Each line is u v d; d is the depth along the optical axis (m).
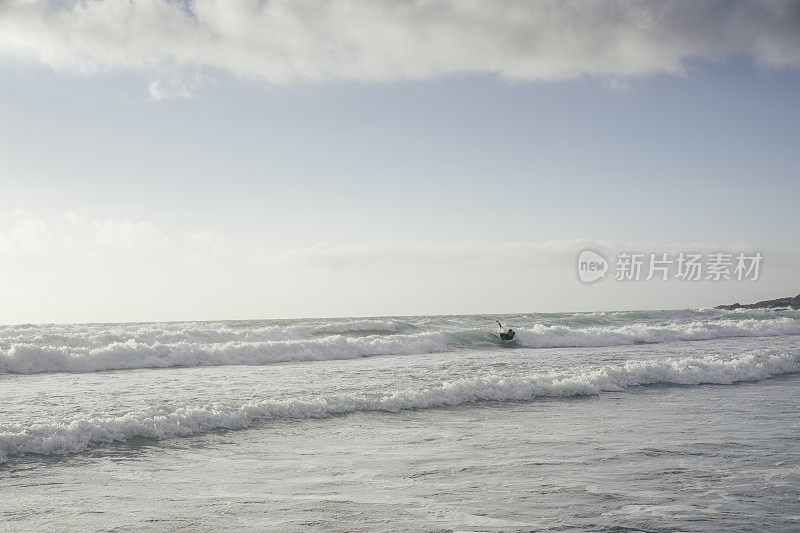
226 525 5.95
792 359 19.62
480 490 7.14
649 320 46.03
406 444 9.70
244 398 13.88
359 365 21.34
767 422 11.37
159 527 5.90
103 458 8.65
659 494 6.93
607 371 16.55
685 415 12.13
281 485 7.41
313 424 11.17
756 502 6.63
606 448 9.31
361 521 6.05
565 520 6.05
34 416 11.62
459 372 18.70
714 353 24.83
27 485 7.34
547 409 12.84
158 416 10.53
